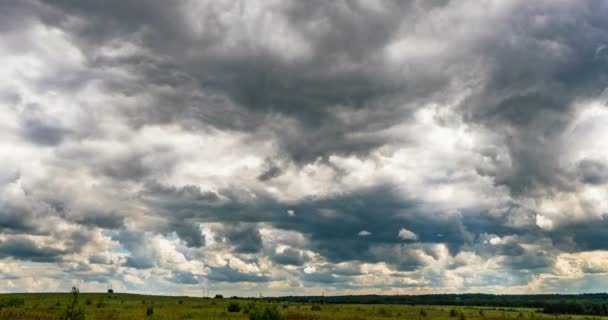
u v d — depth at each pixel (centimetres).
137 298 19312
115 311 9212
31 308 9488
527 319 11825
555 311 17662
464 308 18612
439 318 10325
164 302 15838
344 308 13575
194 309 10425
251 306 9525
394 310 13238
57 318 6944
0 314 7506
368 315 10106
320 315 9300
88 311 9031
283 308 12069
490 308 19962
